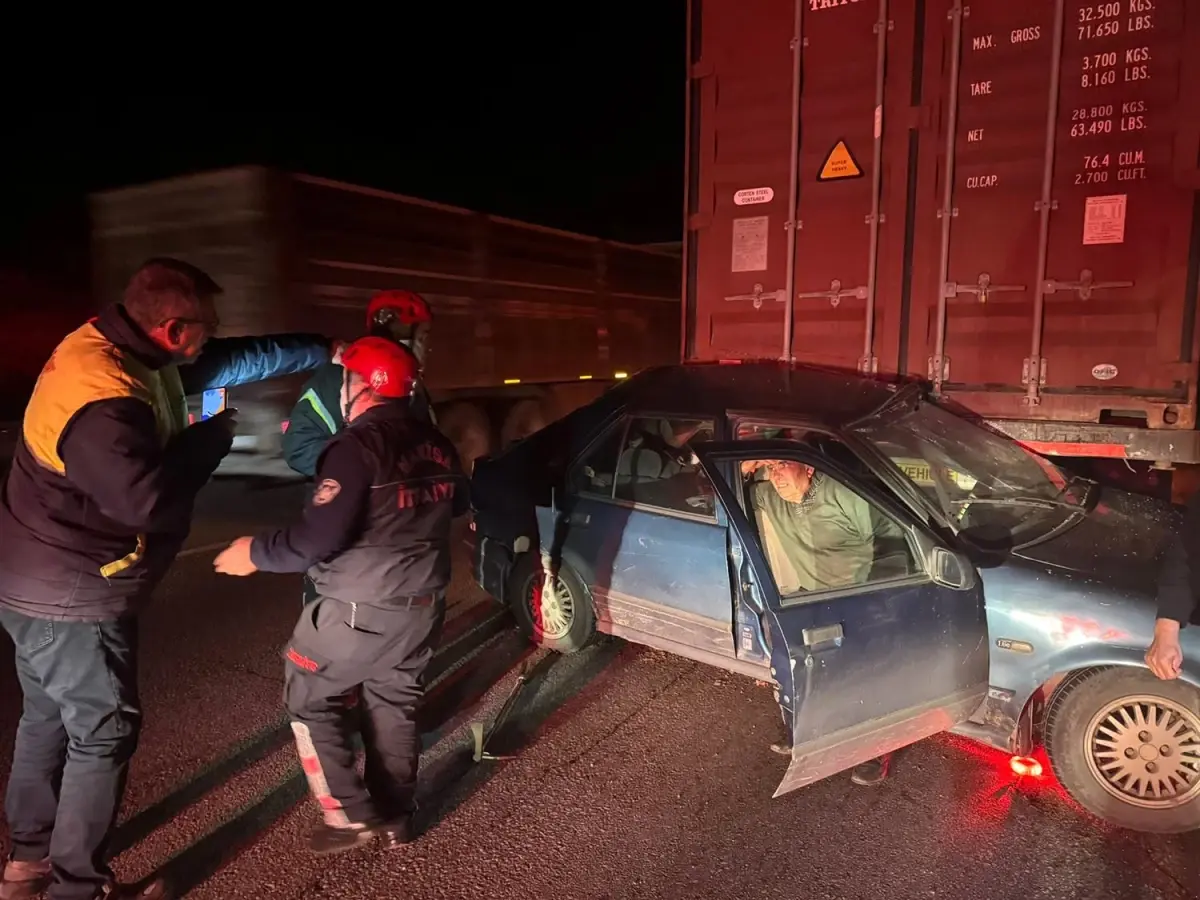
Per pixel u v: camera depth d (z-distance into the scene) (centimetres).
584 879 299
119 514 244
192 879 299
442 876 301
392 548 291
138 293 255
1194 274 446
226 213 796
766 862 307
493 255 1003
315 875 302
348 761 307
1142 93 447
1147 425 464
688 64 575
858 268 530
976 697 338
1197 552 285
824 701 306
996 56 480
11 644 507
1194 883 294
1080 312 472
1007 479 413
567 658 480
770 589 309
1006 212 485
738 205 569
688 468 416
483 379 998
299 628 300
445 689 445
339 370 348
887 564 362
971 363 502
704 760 376
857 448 371
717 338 585
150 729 398
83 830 266
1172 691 307
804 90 536
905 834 323
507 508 488
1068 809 338
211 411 376
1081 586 326
